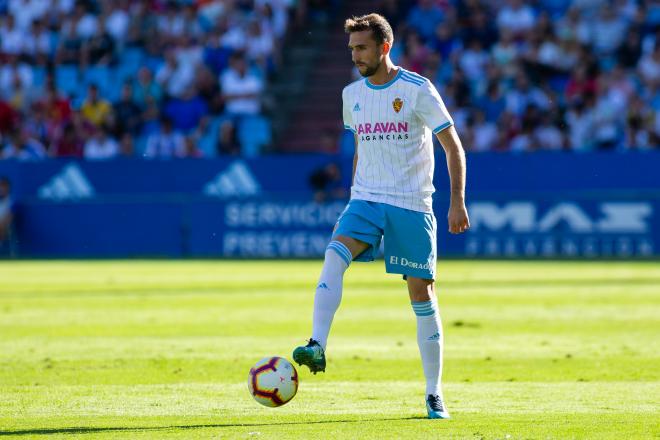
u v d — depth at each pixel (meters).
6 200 87.56
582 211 80.25
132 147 94.56
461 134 89.56
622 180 79.62
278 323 39.44
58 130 97.25
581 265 69.44
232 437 18.92
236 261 77.75
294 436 19.02
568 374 27.48
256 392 20.41
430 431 19.55
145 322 39.81
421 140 21.86
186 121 95.19
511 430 19.64
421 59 96.44
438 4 101.88
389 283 57.69
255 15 103.88
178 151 92.75
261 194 84.81
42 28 106.12
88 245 87.19
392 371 28.22
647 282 55.81
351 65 106.06
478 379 26.80
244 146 95.06
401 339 34.97
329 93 104.31
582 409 22.31
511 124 89.12
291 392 20.52
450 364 29.34
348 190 84.00
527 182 80.88
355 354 31.42
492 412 22.02
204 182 85.75
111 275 64.19
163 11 105.25
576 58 94.94
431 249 21.84
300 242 84.31
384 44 21.64
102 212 87.06
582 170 80.19
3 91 102.81
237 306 45.59
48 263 77.56
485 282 56.41
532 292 50.75
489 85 91.81
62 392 24.67
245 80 96.31
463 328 37.47
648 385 25.67
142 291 53.00
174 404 23.09
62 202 87.44
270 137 97.19
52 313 43.06
